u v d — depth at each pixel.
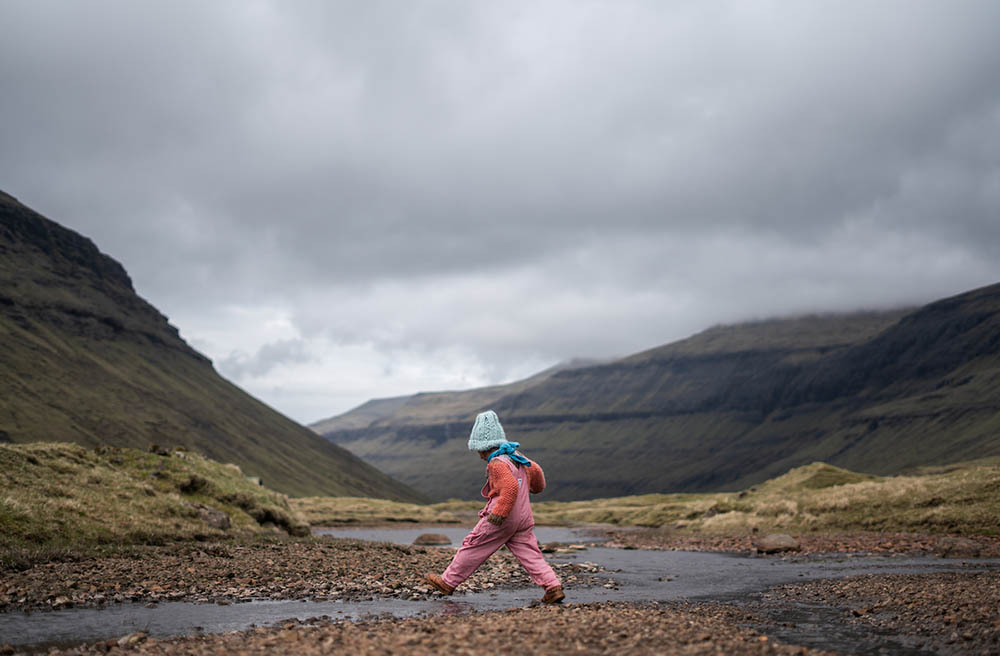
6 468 22.12
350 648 7.01
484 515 11.24
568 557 28.66
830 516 40.84
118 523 21.12
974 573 17.06
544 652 6.75
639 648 7.00
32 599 11.44
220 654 7.10
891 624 10.37
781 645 7.46
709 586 17.09
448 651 6.77
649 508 103.69
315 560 18.55
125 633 9.24
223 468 34.62
